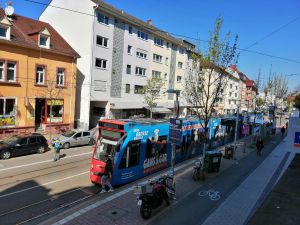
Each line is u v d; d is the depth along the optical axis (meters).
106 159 14.31
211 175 17.02
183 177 16.16
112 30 36.34
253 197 13.32
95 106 38.22
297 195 11.84
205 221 10.55
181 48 51.19
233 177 16.88
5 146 19.97
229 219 10.77
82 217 10.47
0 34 25.09
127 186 14.24
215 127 26.41
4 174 16.36
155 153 16.67
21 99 26.95
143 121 16.38
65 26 35.97
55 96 29.77
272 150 28.97
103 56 35.53
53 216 11.22
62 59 30.31
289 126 11.90
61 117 31.06
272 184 15.65
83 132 25.84
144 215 10.44
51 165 18.78
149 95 42.00
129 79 40.00
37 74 28.45
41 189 14.25
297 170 15.95
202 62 17.83
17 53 26.30
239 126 35.16
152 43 43.72
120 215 10.75
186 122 20.64
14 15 30.45
